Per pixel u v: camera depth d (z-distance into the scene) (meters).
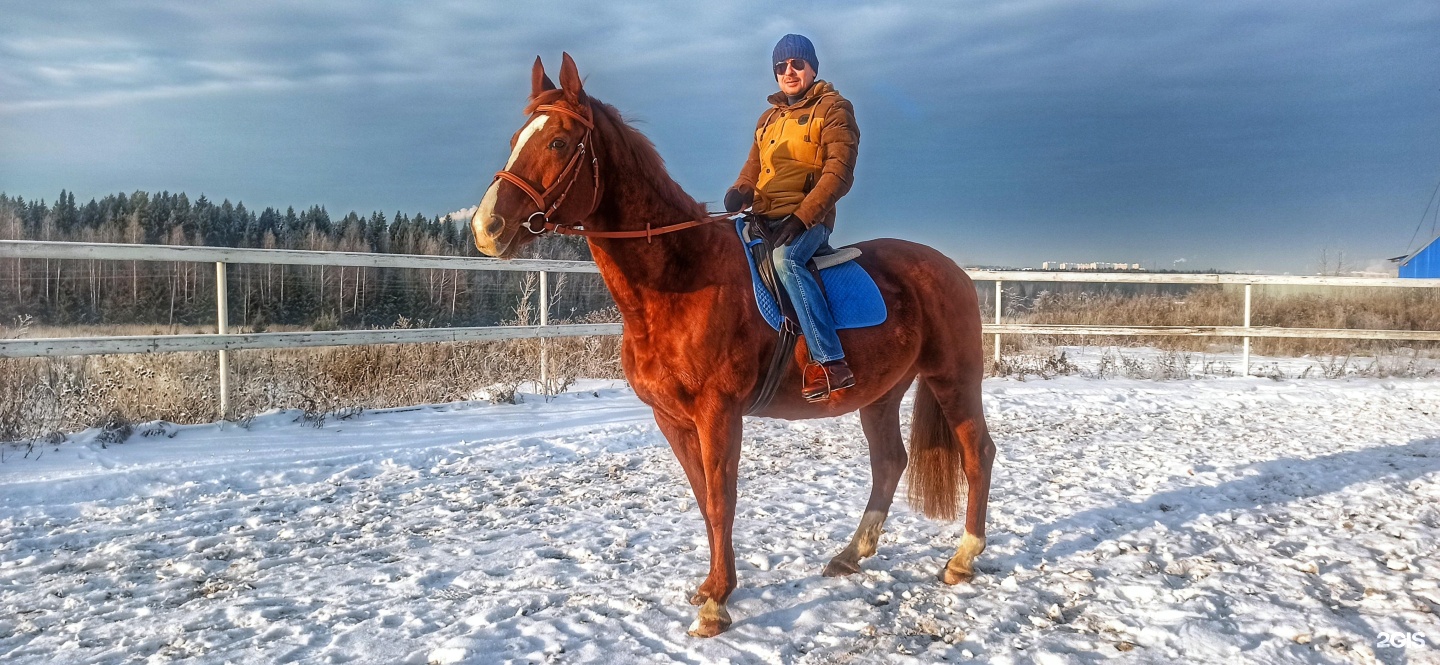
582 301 15.52
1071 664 3.01
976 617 3.46
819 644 3.23
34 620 3.46
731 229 3.60
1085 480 5.96
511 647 3.16
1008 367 12.16
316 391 8.08
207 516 5.02
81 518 4.95
